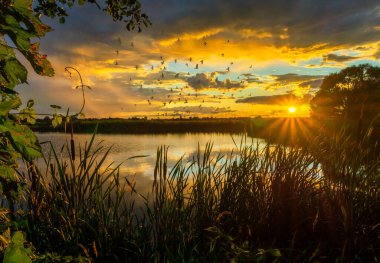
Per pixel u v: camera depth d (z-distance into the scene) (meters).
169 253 2.27
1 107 1.19
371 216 2.74
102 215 2.55
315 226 2.77
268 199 2.99
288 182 3.00
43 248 2.32
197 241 2.62
